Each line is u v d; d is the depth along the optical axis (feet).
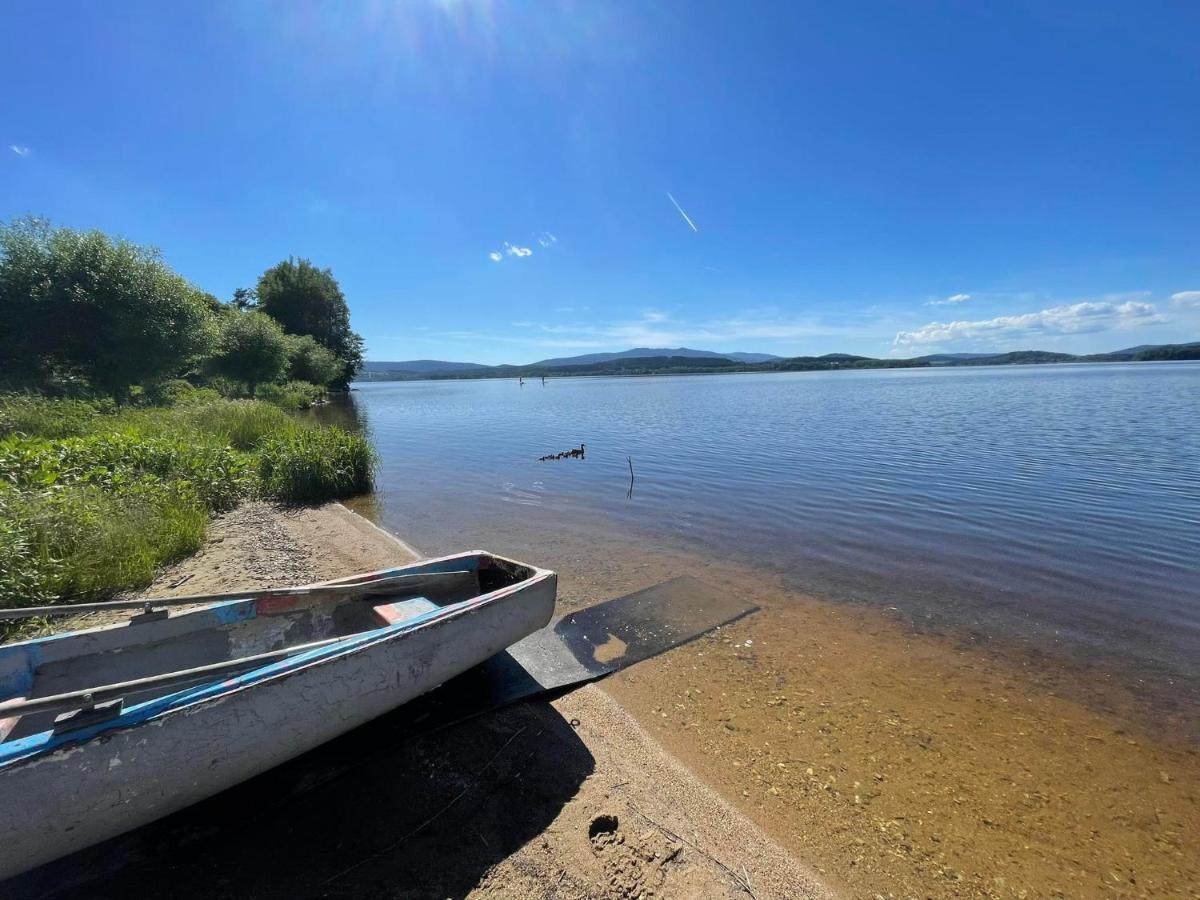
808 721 14.24
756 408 122.93
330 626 14.57
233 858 9.43
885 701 15.16
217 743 9.02
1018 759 12.98
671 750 13.00
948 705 15.03
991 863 10.26
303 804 10.58
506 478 47.78
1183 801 11.80
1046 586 23.32
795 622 19.80
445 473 50.29
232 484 36.32
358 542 28.07
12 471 26.71
